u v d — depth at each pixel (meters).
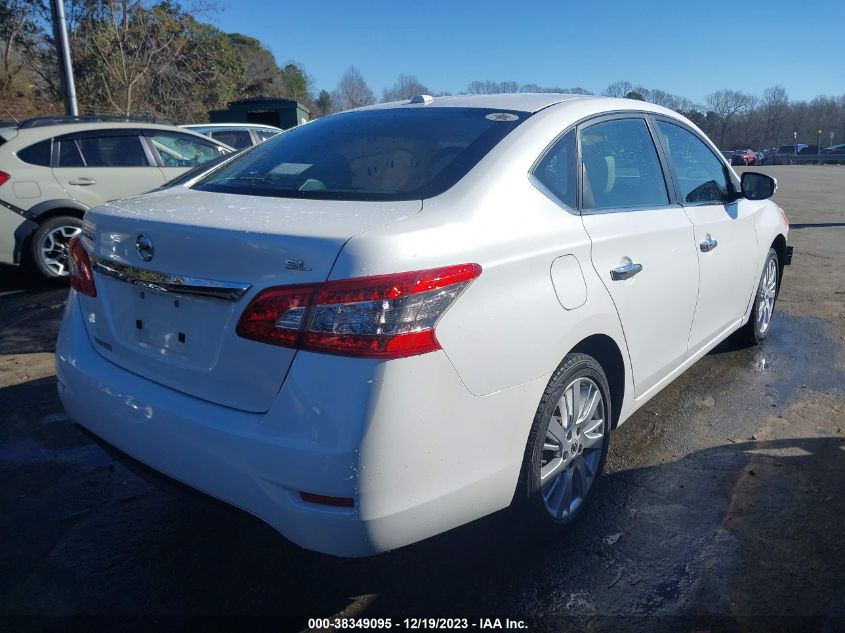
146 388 2.40
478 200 2.42
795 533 2.93
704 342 3.96
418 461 2.08
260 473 2.07
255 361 2.10
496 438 2.31
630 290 2.96
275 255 2.07
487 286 2.25
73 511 3.12
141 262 2.40
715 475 3.40
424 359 2.06
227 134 13.02
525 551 2.80
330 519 2.02
